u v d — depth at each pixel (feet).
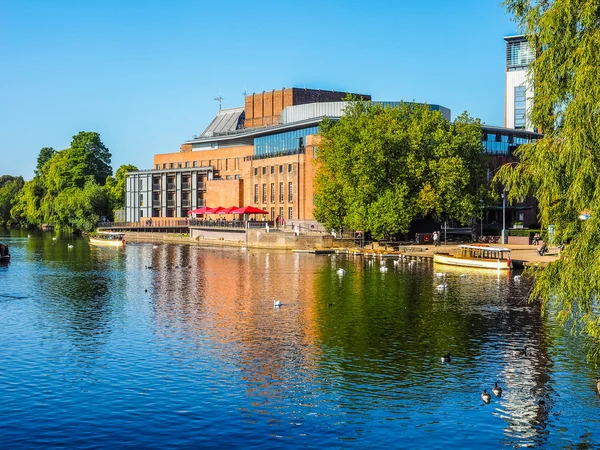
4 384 101.45
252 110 566.36
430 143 319.47
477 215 327.88
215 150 565.12
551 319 148.05
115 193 643.86
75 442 81.05
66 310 163.12
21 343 127.13
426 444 80.74
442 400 94.73
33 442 81.05
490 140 424.87
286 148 467.52
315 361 114.01
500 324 143.23
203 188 560.61
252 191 481.46
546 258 254.88
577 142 81.35
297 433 83.71
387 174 317.83
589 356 110.93
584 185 82.17
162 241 507.71
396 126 315.58
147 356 117.39
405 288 199.00
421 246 321.11
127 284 215.31
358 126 333.21
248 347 123.85
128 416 88.89
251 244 402.31
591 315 86.94
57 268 273.75
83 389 99.19
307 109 475.72
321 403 93.66
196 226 477.77
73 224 624.59
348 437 82.53
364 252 323.98
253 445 80.33
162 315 155.74
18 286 210.79
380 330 138.00
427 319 149.07
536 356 116.88
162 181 585.22
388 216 299.99
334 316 153.28
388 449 79.41
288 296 184.65
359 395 96.84
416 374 106.63
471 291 191.52
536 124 92.94
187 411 90.63
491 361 113.80
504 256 263.29
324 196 346.54
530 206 419.95
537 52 94.68
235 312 159.12
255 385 101.24
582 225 85.76
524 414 89.56
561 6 87.40
